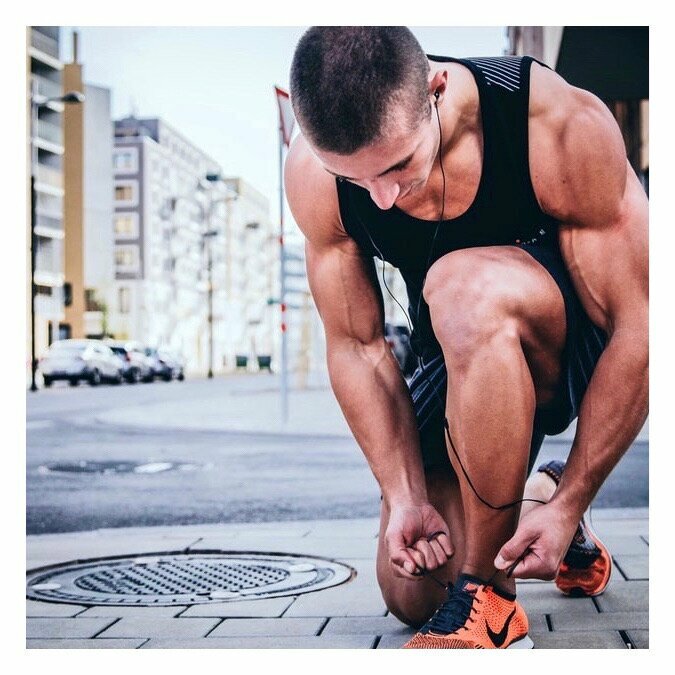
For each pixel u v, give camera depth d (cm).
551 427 218
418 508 210
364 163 167
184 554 355
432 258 211
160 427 1138
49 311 4916
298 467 708
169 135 6900
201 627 245
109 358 3116
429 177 195
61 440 975
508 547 191
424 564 201
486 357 185
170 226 6862
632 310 200
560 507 196
